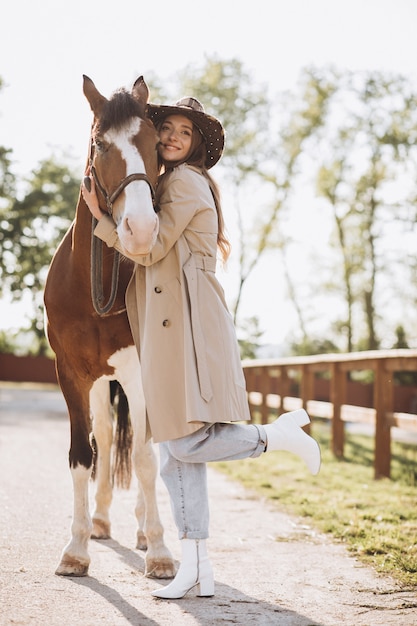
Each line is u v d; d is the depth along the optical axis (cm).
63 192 3238
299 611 282
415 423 627
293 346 2884
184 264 301
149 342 302
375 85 2603
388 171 2627
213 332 298
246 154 2717
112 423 434
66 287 353
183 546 299
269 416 1343
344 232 2675
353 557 375
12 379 3256
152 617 270
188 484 300
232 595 303
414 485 634
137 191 288
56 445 898
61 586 308
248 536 425
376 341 2728
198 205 302
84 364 356
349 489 604
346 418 817
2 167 3067
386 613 281
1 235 3152
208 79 2702
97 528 419
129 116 301
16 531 411
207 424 295
